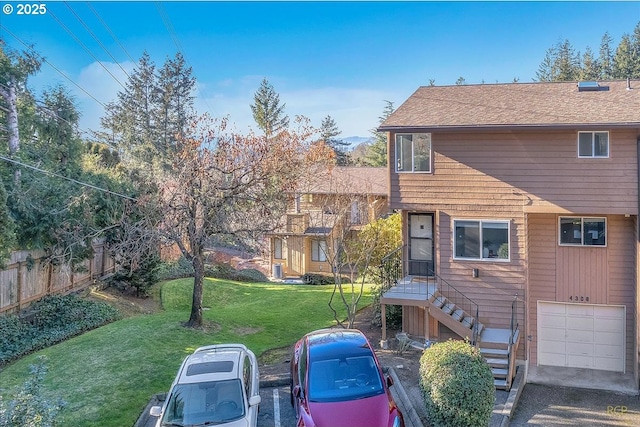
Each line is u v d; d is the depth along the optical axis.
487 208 14.87
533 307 15.17
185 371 9.70
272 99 57.72
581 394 12.97
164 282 25.28
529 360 14.92
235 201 16.44
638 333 13.37
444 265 15.38
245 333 17.08
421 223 16.52
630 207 13.58
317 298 22.59
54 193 18.06
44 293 18.28
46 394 11.49
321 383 9.55
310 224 32.22
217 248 33.56
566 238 14.86
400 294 14.59
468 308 15.20
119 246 16.11
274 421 10.52
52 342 15.54
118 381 12.30
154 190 18.11
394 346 14.96
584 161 13.91
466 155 15.00
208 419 8.60
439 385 9.76
